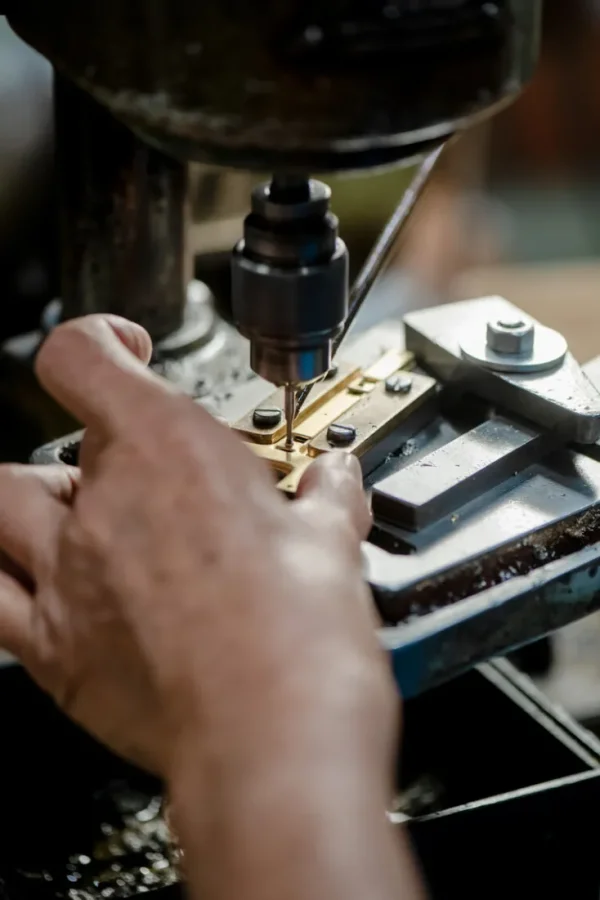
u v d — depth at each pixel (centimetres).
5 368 107
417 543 68
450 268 167
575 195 244
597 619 115
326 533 55
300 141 55
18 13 63
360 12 53
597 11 228
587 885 78
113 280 95
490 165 245
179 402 57
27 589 63
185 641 50
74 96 89
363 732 46
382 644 56
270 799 45
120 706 56
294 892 43
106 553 54
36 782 88
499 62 57
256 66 54
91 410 58
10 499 63
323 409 78
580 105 238
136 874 81
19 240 119
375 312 142
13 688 86
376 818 45
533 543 69
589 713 101
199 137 57
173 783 49
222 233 121
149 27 55
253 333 64
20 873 81
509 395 78
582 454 77
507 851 74
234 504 53
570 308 157
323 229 62
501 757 87
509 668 94
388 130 55
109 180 92
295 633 48
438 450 74
